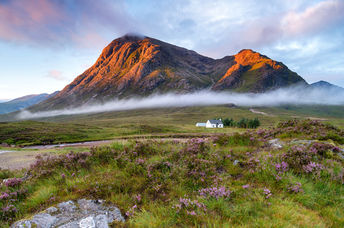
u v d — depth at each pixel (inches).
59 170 243.9
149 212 145.6
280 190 183.2
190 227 130.7
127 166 233.0
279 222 132.3
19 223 134.8
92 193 174.4
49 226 131.0
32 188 202.1
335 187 179.9
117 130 3641.7
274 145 343.9
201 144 323.0
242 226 130.0
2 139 2704.2
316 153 246.5
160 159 254.1
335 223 135.4
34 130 3368.6
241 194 170.4
